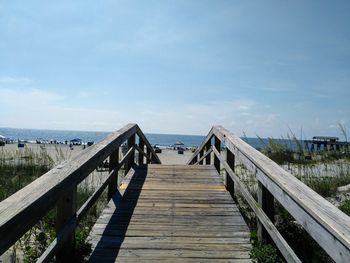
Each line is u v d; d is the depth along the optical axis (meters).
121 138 5.39
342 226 1.64
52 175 2.54
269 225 2.89
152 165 7.81
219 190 5.68
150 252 3.35
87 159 3.16
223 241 3.64
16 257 3.82
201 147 9.39
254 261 3.13
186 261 3.16
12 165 9.23
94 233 3.80
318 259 3.61
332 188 6.61
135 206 4.79
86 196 6.46
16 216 1.69
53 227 4.68
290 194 2.26
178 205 4.86
